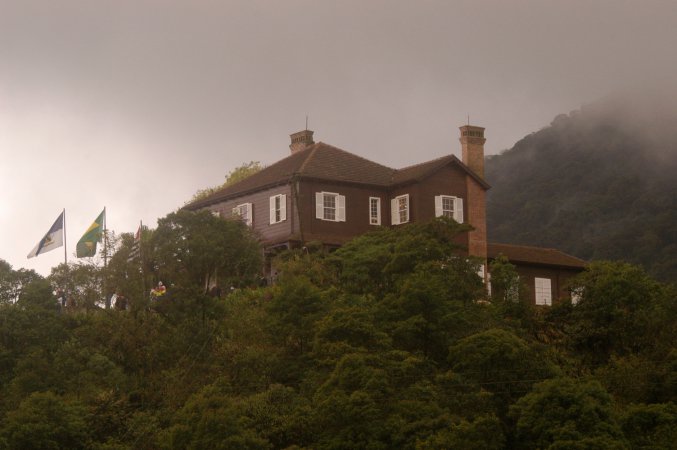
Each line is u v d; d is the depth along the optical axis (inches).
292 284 1931.6
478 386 1734.7
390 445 1565.0
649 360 2004.2
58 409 1653.5
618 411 1781.5
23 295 2054.6
